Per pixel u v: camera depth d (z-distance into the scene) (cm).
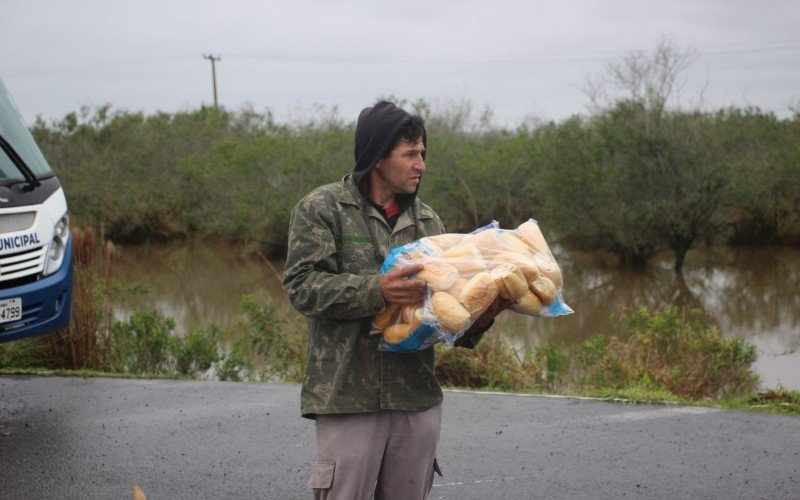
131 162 3144
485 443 585
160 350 968
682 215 2275
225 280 2217
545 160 2509
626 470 529
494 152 2738
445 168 2634
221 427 629
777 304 1811
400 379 318
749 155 2436
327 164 2636
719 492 493
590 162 2345
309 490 500
